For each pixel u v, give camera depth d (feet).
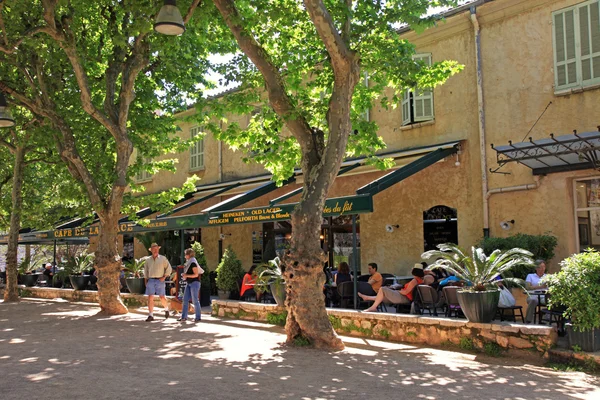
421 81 35.58
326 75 35.58
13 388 19.33
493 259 27.73
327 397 18.19
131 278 53.31
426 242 49.73
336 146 29.43
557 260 40.86
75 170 48.91
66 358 25.49
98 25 46.85
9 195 76.33
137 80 50.57
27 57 45.34
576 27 41.11
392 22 32.14
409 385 20.13
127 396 18.10
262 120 38.04
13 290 65.10
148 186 84.02
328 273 44.93
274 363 24.12
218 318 41.19
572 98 41.11
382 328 31.19
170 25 25.54
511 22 44.60
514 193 43.52
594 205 40.01
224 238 70.54
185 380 20.62
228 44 48.83
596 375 21.95
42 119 50.37
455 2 32.65
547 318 33.76
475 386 20.06
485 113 45.68
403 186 51.47
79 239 91.66
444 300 32.60
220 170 71.05
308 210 28.96
